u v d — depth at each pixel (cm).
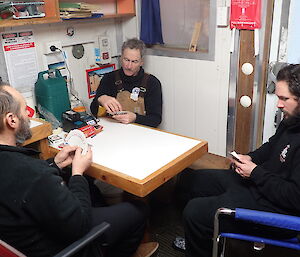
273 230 146
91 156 146
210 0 205
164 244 201
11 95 120
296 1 177
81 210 115
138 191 132
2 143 122
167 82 248
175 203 237
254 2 186
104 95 224
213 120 231
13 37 200
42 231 115
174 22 235
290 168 147
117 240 148
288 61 190
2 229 110
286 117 151
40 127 164
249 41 196
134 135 182
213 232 146
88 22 238
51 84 200
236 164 160
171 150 161
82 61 242
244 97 210
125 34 261
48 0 194
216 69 217
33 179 107
